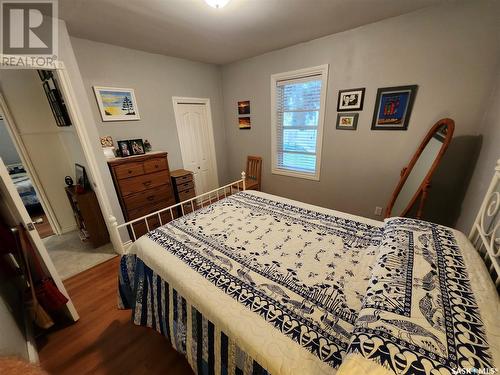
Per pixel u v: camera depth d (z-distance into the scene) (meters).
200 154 3.80
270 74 3.08
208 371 0.98
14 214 1.32
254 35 2.33
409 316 0.67
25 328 1.43
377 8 1.83
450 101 1.93
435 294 0.74
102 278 2.11
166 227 1.63
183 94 3.31
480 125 1.83
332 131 2.75
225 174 4.32
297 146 3.25
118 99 2.65
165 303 1.20
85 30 2.06
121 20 1.88
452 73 1.87
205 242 1.40
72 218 3.06
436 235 1.08
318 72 2.63
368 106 2.38
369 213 2.76
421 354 0.56
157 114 3.07
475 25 1.69
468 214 1.81
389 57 2.12
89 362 1.36
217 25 2.04
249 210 1.88
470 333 0.61
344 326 0.80
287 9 1.79
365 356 0.57
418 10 1.87
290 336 0.77
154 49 2.71
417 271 0.85
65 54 1.85
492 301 0.71
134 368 1.31
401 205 2.28
